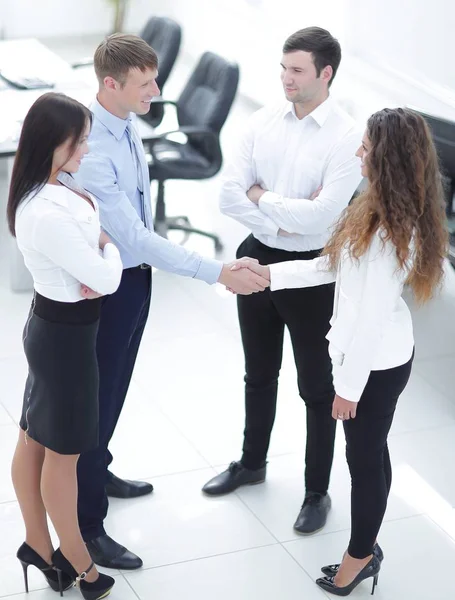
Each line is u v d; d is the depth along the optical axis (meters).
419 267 2.85
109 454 3.71
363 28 6.80
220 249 5.96
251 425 3.78
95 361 2.93
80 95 5.70
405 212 2.75
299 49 3.24
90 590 3.20
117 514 3.69
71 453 2.94
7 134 5.03
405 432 4.31
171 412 4.38
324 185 3.38
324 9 7.25
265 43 8.07
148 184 3.29
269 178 3.49
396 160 2.74
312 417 3.61
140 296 3.26
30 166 2.71
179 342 5.01
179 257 3.20
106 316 3.20
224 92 5.48
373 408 3.00
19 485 3.12
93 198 2.90
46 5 9.65
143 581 3.35
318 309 3.40
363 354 2.85
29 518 3.15
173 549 3.52
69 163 2.75
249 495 3.83
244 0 8.41
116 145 3.12
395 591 3.35
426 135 2.78
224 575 3.39
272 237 3.46
